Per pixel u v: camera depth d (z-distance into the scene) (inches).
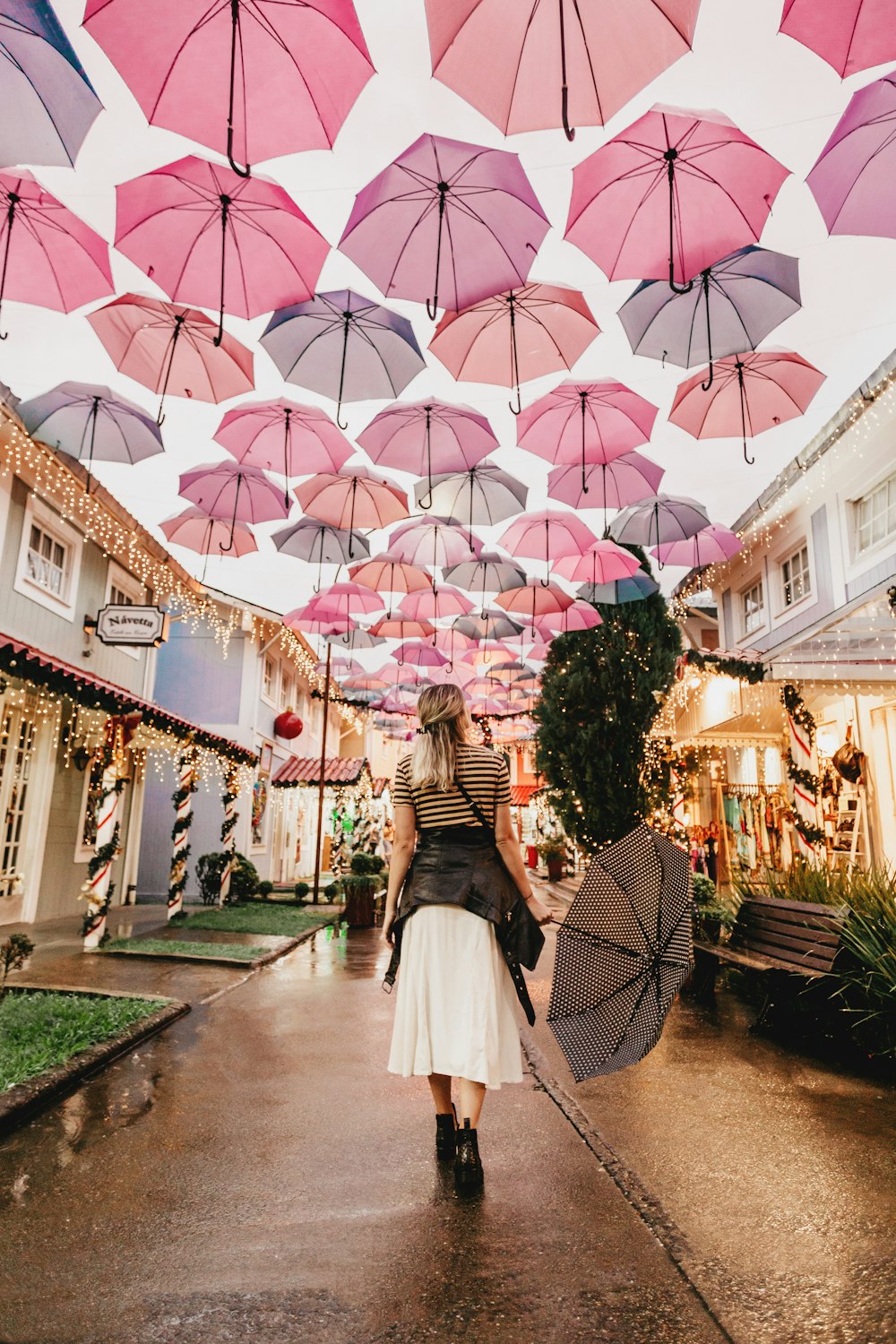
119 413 309.0
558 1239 105.8
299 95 151.5
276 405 310.8
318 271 207.0
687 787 530.9
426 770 136.2
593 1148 140.3
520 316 246.2
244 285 207.3
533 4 137.7
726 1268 97.8
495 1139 145.1
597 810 479.5
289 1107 164.2
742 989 296.4
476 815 136.3
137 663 626.8
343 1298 91.7
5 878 460.4
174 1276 96.7
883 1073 191.6
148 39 145.6
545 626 498.0
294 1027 239.5
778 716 471.2
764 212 181.5
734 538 402.3
